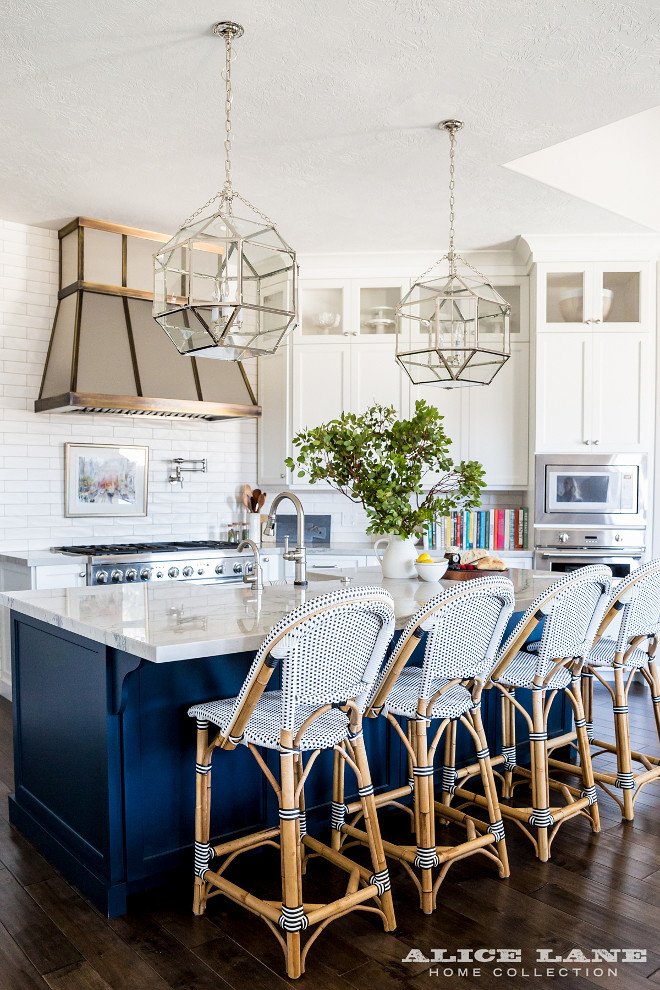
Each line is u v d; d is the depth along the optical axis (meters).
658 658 4.69
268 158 3.90
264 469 5.92
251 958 2.12
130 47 2.90
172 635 2.12
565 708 3.89
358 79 3.13
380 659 2.17
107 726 2.34
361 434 3.33
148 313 5.12
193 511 5.75
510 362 5.42
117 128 3.57
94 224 4.91
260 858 2.71
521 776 3.57
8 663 4.66
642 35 2.81
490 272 5.48
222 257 2.41
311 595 2.95
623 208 4.75
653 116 4.92
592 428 5.17
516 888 2.52
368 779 2.28
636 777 3.14
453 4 2.62
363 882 2.55
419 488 3.43
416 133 3.62
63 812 2.68
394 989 1.98
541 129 3.57
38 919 2.33
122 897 2.36
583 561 5.14
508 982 2.02
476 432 5.45
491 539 5.45
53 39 2.84
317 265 5.58
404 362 3.32
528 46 2.88
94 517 5.26
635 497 5.14
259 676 1.99
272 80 3.13
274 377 5.80
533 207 4.61
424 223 4.89
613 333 5.15
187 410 4.97
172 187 4.33
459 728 3.32
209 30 2.78
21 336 4.99
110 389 4.71
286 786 2.05
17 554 4.64
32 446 5.01
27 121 3.50
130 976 2.04
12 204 4.61
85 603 2.73
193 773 2.55
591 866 2.68
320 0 2.60
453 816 2.76
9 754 3.81
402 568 3.51
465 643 2.42
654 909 2.39
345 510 5.96
